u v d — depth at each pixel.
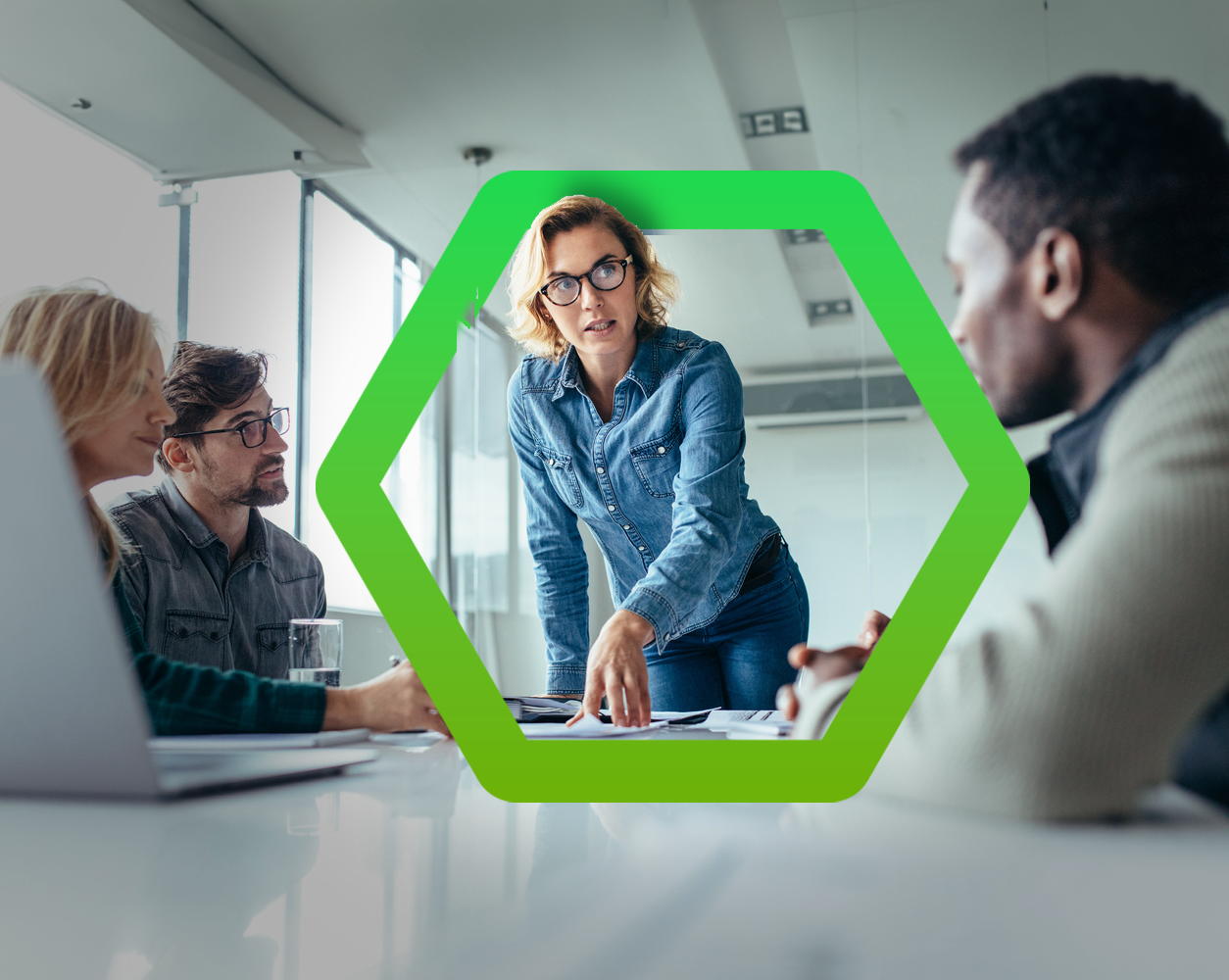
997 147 1.56
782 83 2.15
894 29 1.98
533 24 1.97
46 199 2.11
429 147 2.43
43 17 1.72
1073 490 0.53
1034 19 1.92
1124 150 1.12
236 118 2.12
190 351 1.30
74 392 1.02
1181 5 1.83
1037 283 1.29
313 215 2.65
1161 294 0.91
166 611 1.21
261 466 1.32
